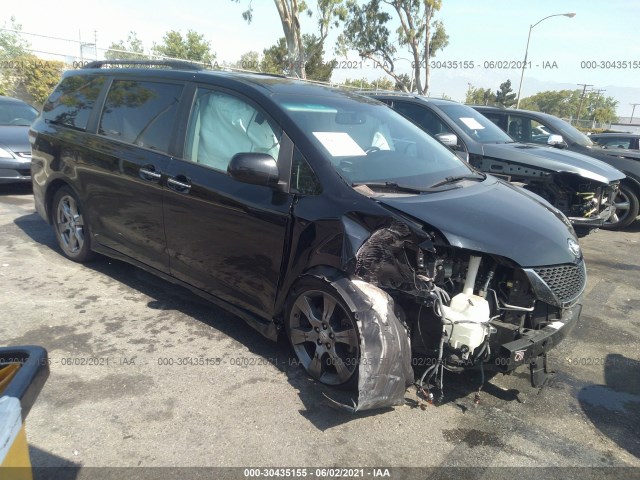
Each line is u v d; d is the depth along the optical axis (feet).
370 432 9.30
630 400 10.82
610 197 22.62
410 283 9.36
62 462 8.17
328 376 10.37
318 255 9.95
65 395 9.84
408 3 119.96
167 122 13.06
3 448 4.44
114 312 13.38
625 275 19.22
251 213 10.91
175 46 126.82
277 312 10.98
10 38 61.36
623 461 8.93
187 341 12.10
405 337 9.42
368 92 25.98
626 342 13.55
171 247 12.87
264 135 11.32
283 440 8.95
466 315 9.21
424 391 9.98
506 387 11.02
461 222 9.57
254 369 11.07
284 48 108.68
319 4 93.30
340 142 11.23
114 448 8.54
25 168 25.64
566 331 10.13
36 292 14.32
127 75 14.76
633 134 35.55
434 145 13.93
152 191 12.91
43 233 19.70
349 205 9.75
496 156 21.47
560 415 10.15
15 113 29.84
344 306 9.47
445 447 9.04
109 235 14.74
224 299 12.09
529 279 9.45
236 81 12.23
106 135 14.57
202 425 9.21
